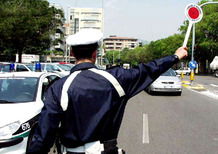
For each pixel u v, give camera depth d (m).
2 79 6.30
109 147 1.94
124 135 6.95
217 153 5.60
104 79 1.96
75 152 1.94
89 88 1.92
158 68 2.09
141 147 5.96
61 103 1.90
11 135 4.55
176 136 6.89
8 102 5.56
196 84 26.03
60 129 1.97
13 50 43.12
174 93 17.50
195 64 21.73
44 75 6.71
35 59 45.41
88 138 1.89
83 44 2.03
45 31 38.72
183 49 2.24
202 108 11.48
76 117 1.90
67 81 1.94
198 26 50.44
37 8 36.84
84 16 98.69
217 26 47.16
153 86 16.17
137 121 8.69
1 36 33.03
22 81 6.23
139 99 14.41
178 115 9.79
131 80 2.03
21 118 4.81
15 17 32.22
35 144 1.87
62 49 98.56
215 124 8.32
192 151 5.71
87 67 2.02
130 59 122.38
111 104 1.94
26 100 5.69
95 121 1.90
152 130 7.50
